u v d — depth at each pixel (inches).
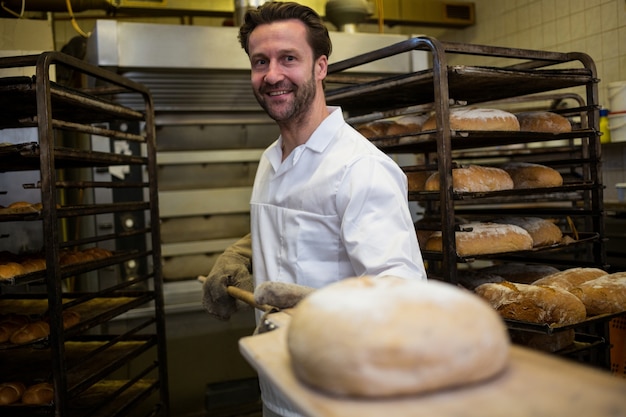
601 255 89.4
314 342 26.4
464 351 24.7
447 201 71.7
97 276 123.5
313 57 59.7
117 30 109.3
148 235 125.8
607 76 131.0
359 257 53.1
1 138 99.9
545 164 94.3
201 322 126.7
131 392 92.5
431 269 113.8
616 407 21.3
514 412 21.9
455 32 178.5
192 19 165.9
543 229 87.4
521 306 70.7
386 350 24.7
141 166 125.5
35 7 125.6
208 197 132.2
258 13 58.7
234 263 67.0
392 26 166.9
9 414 70.5
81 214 76.3
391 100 93.1
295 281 61.1
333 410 23.9
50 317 68.4
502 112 84.6
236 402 110.7
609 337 86.9
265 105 60.4
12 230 102.8
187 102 124.9
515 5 154.8
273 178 65.1
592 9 133.5
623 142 119.1
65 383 69.6
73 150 74.1
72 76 127.2
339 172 57.1
